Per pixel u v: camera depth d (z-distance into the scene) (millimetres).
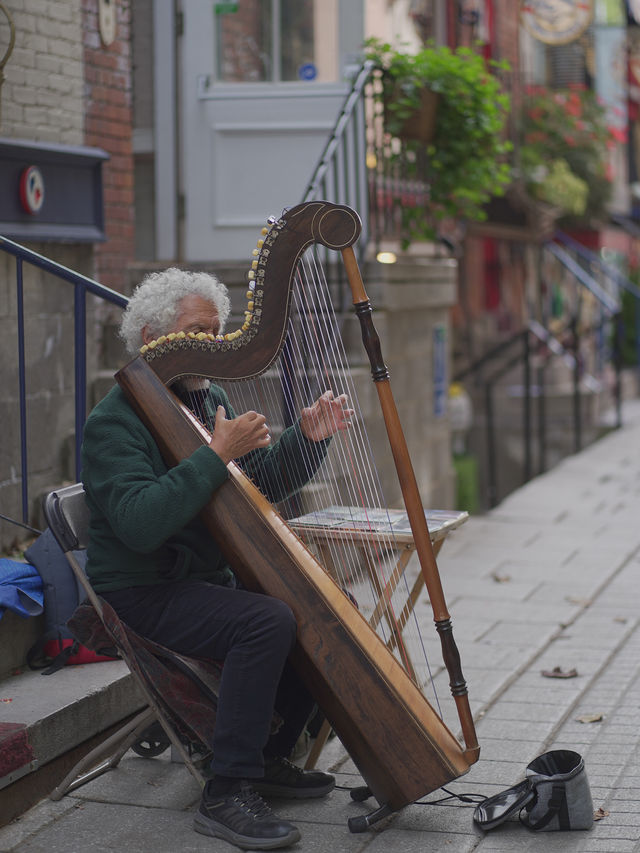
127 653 3701
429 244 9375
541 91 15953
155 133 8492
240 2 8281
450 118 8320
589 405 14883
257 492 3814
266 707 3615
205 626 3676
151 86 8492
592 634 5914
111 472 3682
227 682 3613
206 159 8375
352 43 8250
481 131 8344
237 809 3639
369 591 4812
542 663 5445
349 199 7988
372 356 3670
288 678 3982
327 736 4234
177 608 3729
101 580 3834
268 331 3678
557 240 18125
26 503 4926
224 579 3994
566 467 11461
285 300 3664
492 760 4285
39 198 5750
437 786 3555
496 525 8742
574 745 4418
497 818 3678
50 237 5867
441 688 5031
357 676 3598
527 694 5000
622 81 18906
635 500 9711
